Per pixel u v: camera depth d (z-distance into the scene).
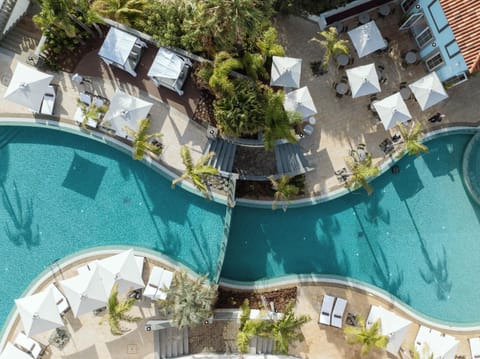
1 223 25.16
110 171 25.19
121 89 24.72
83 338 25.16
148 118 24.58
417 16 24.36
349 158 25.31
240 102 22.27
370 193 24.77
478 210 26.41
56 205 25.17
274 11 22.59
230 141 24.36
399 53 25.95
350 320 26.05
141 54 24.52
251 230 26.47
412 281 26.50
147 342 25.20
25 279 25.17
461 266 26.52
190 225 25.22
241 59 22.89
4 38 24.72
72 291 23.31
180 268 24.98
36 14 24.98
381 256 26.45
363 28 24.00
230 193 24.36
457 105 26.16
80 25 23.16
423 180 26.33
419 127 23.77
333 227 26.41
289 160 25.16
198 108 24.52
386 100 24.17
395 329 24.62
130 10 22.50
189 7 22.53
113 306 22.56
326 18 25.47
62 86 24.72
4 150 25.06
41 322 23.30
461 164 26.39
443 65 24.23
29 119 24.75
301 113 23.73
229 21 20.11
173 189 25.17
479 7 20.83
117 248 25.09
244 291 26.19
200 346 25.56
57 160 25.16
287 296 26.14
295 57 25.83
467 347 26.31
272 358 25.09
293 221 26.45
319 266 26.48
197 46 22.70
